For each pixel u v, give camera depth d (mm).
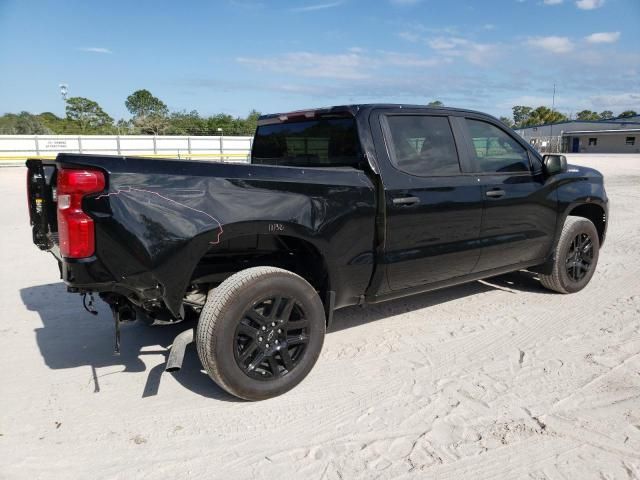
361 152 3881
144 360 4066
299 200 3482
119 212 2938
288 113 4574
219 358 3201
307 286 3498
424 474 2689
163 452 2893
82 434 3061
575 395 3465
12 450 2900
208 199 3172
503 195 4664
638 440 2957
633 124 66938
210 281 3660
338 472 2711
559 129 73312
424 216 4113
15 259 7312
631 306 5207
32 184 3777
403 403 3395
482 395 3480
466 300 5461
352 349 4246
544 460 2789
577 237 5559
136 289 3113
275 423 3178
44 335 4547
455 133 4434
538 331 4594
